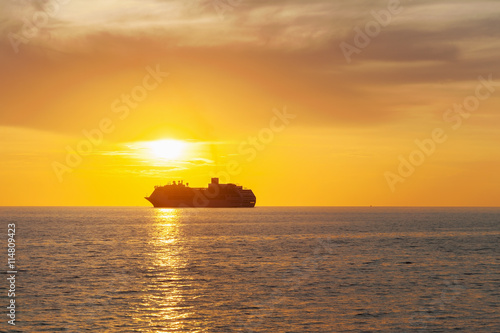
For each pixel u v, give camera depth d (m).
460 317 49.00
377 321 47.47
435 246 116.00
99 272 74.19
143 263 84.62
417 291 60.38
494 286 63.75
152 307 51.88
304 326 45.78
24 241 126.69
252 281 66.56
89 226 199.25
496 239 137.75
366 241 129.88
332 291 60.09
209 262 85.88
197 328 44.91
